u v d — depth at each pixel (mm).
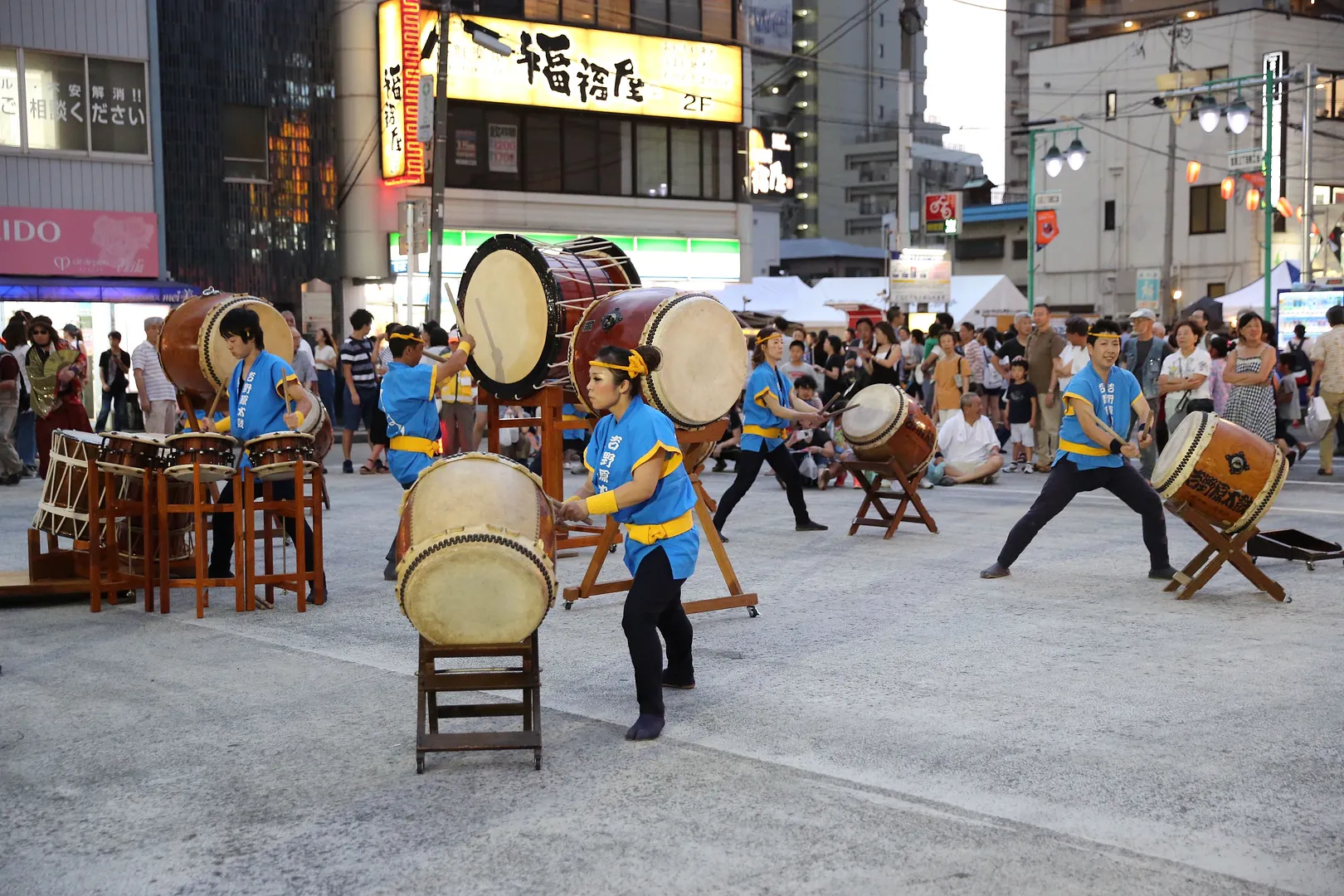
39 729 5758
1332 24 45750
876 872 4094
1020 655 6887
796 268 61938
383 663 6910
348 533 11641
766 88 80312
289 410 8461
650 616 5578
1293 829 4406
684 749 5359
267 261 26641
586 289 10086
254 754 5379
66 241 23000
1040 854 4223
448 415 15234
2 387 15188
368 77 27672
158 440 8219
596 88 30562
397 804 4777
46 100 22859
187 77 25438
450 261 28734
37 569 8586
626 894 3967
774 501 13898
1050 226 36281
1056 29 62188
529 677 5180
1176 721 5652
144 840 4473
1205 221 45500
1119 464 8922
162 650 7254
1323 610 7898
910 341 20625
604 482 5645
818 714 5828
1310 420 14945
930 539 10977
